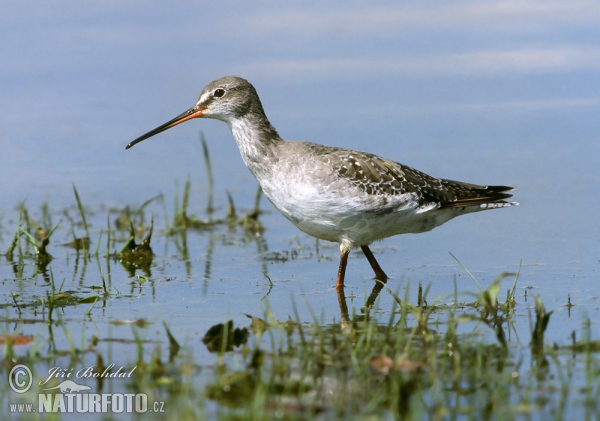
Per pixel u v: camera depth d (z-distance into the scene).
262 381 10.47
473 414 9.78
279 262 17.06
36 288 15.08
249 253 17.75
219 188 22.53
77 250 17.86
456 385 10.52
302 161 14.84
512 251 17.23
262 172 15.42
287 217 15.42
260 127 15.57
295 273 16.28
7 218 20.00
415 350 11.68
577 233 18.12
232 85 15.77
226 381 10.65
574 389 10.32
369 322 13.15
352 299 14.62
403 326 12.26
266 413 9.61
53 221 19.88
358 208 14.66
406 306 12.88
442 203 15.37
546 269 15.89
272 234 19.28
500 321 12.91
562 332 12.38
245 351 11.85
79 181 22.38
